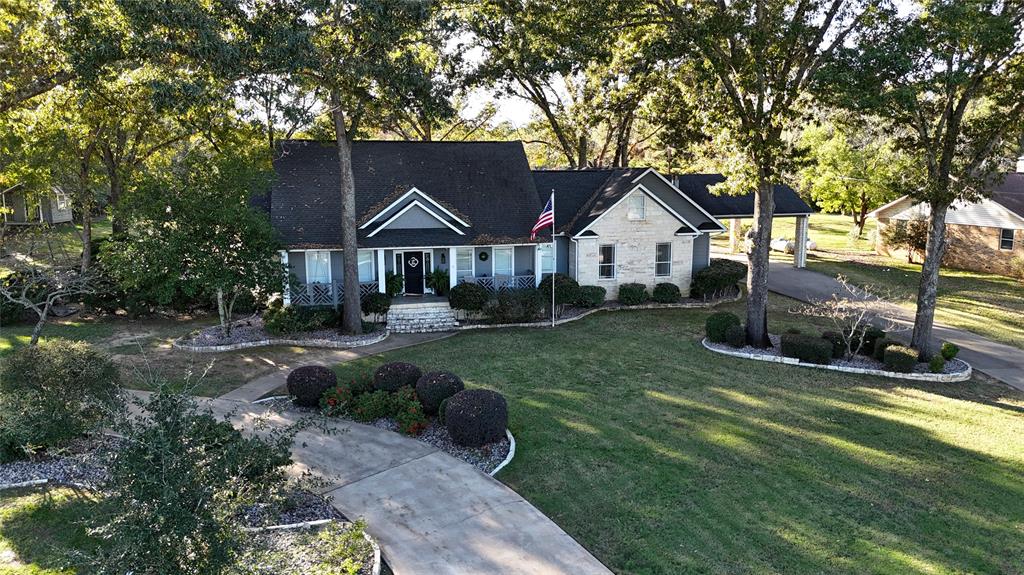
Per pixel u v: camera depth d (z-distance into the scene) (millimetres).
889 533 10953
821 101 19422
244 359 20766
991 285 32625
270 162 26844
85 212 27844
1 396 12680
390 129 33375
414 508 11492
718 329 22797
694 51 19750
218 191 20719
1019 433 15297
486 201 28094
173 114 19484
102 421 8750
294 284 22609
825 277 35281
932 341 23516
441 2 23734
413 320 25297
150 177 21219
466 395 14602
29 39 20391
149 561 6551
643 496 12031
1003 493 12391
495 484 12414
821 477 12906
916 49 17219
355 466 13125
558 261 29703
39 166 26406
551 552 10180
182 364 19984
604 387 18156
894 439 14828
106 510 7285
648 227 29438
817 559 10180
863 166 45188
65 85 22328
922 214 38844
